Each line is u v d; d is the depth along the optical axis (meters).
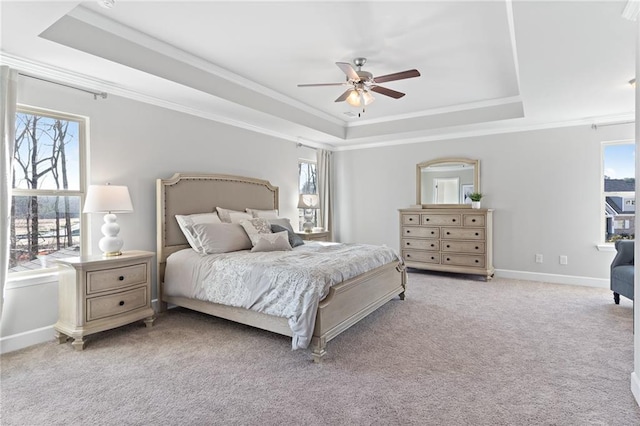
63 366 2.44
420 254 5.59
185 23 2.76
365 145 6.55
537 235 5.11
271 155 5.42
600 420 1.80
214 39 3.03
